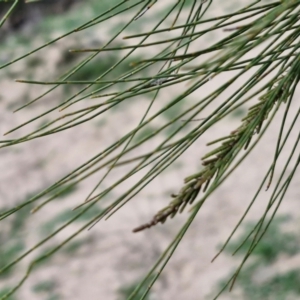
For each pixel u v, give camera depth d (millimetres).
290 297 4945
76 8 13164
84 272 6438
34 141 9836
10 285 6559
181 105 8383
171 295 5688
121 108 9398
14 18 13344
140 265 6266
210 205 6613
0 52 12367
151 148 7926
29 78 11234
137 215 6965
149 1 1169
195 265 5883
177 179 7316
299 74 1080
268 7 1071
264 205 6203
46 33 12320
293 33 1071
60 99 10383
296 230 5547
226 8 9023
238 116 7566
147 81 1043
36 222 7602
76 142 9406
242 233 5941
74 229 7090
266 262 5383
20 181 9055
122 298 5961
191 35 1030
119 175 7758
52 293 6305
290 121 7152
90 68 10234
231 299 5227
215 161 1021
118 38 10375
